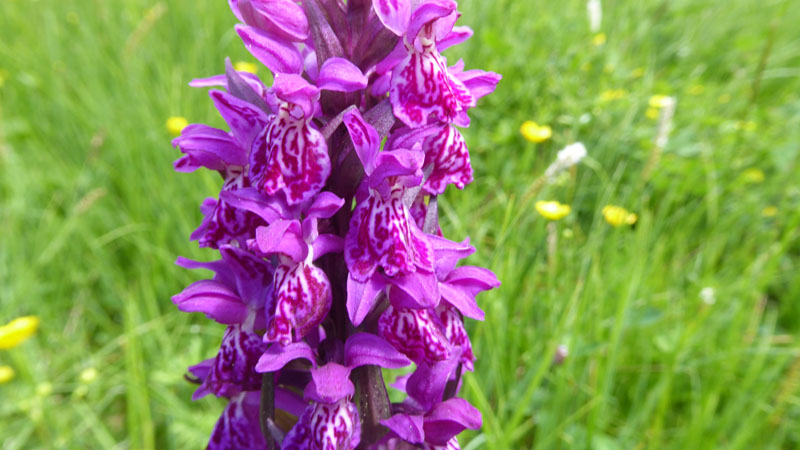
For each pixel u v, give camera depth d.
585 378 0.13
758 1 0.30
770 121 0.22
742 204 0.18
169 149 0.18
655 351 0.14
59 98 0.21
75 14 0.26
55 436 0.13
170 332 0.15
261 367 0.06
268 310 0.06
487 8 0.22
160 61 0.22
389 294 0.07
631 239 0.15
